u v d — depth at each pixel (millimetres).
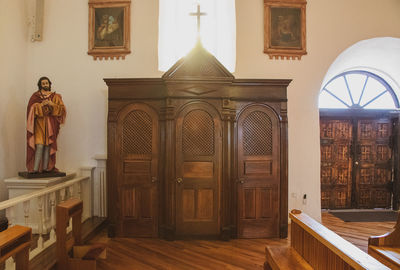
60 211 2373
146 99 3393
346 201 5094
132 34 4062
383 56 4602
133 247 3125
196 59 3316
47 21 4086
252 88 3426
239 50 4094
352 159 5102
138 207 3395
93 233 3402
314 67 4137
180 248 3105
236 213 3395
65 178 3576
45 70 4066
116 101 3404
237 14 4098
